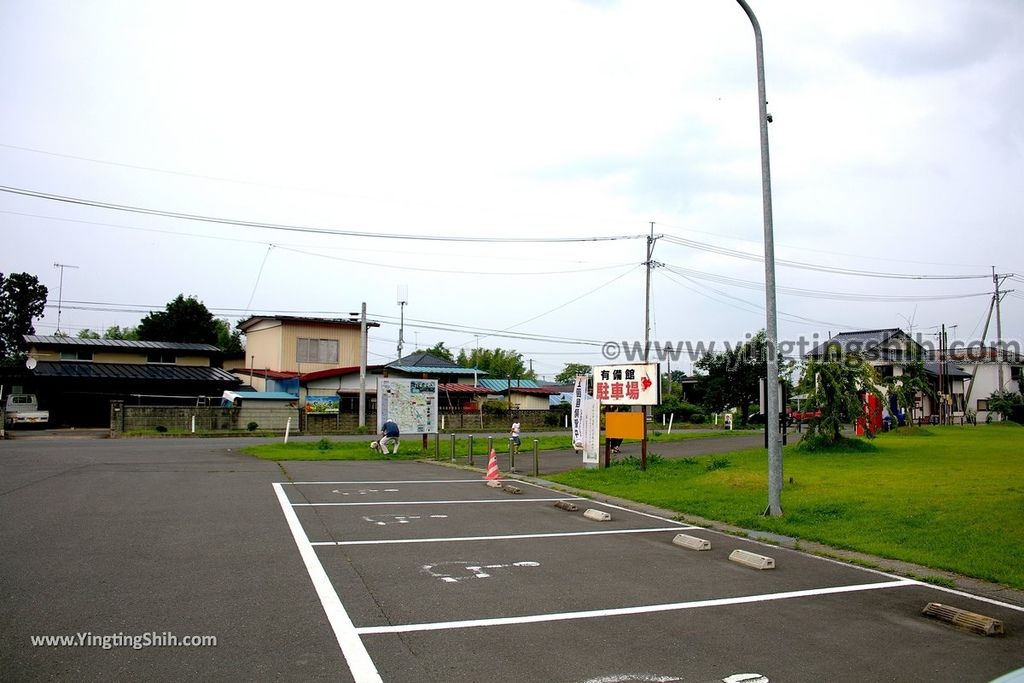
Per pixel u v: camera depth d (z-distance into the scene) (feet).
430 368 162.20
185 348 142.92
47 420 120.57
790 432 111.24
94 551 25.88
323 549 27.73
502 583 23.58
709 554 29.32
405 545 29.09
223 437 105.91
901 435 92.02
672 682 15.64
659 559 28.07
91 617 18.63
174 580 22.41
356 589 22.15
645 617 20.39
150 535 29.01
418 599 21.33
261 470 56.13
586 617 20.17
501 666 16.21
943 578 25.45
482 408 151.53
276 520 33.63
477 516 37.35
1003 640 19.21
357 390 149.07
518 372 220.84
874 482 45.62
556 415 158.40
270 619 18.94
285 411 120.98
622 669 16.29
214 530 30.58
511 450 60.85
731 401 156.56
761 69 38.78
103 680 14.69
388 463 67.31
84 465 55.77
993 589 24.44
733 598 22.70
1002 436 90.53
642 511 41.27
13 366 131.85
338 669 15.66
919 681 16.21
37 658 15.80
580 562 27.12
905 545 30.19
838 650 18.11
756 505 40.09
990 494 38.65
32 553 25.29
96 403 130.41
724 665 16.80
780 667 16.80
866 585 24.79
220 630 17.95
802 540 32.45
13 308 164.66
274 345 152.15
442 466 65.62
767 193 38.75
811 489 44.01
